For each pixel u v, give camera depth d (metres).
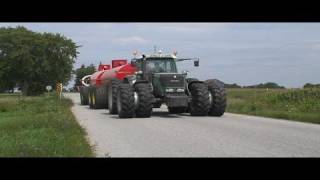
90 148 10.82
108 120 19.33
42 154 9.79
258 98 30.03
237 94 39.50
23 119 18.08
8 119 19.05
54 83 88.38
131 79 22.38
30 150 10.06
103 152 10.66
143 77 21.95
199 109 20.73
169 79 20.91
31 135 12.90
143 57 22.00
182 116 21.02
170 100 20.52
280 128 15.27
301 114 19.66
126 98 20.22
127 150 10.95
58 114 20.62
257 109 24.16
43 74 86.94
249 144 11.59
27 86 87.62
